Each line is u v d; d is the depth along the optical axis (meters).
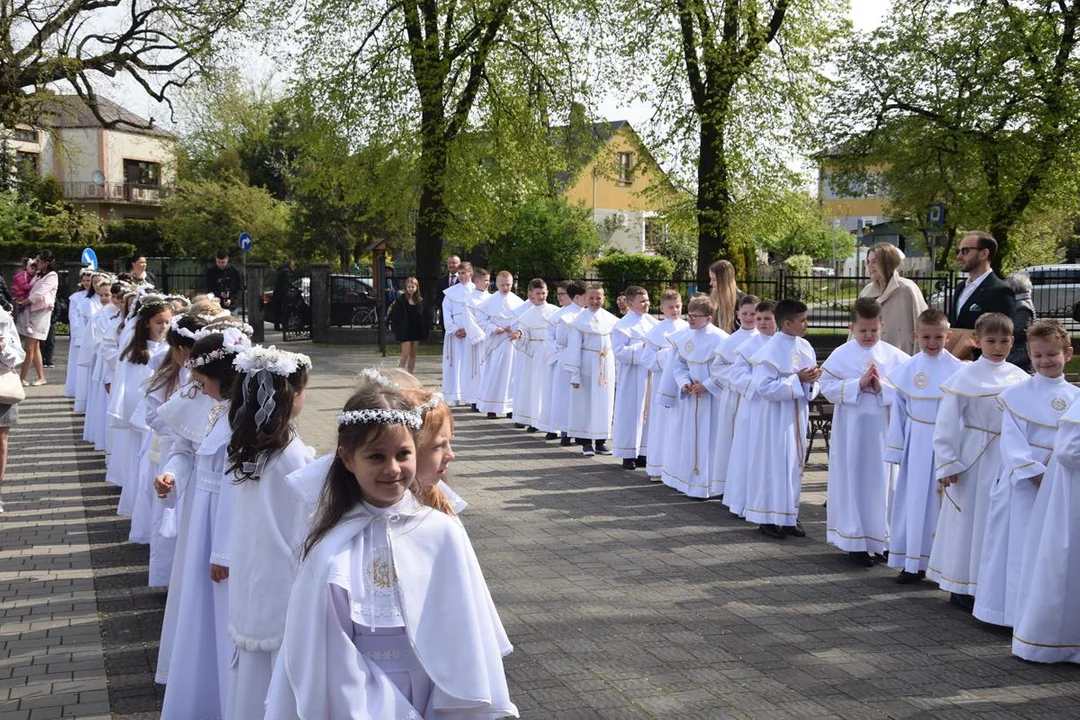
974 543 5.92
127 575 6.56
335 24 23.77
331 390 15.97
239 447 3.71
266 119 48.62
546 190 27.34
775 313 7.82
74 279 27.64
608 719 4.41
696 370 8.91
